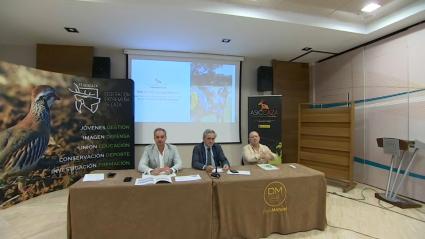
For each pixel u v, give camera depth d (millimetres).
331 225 2668
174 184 2105
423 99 3344
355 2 3090
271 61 5305
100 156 4051
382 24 3527
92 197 1986
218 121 4941
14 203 3133
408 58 3525
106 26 3469
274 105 4629
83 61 4340
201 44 4273
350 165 3869
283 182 2365
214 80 4918
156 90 4648
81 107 3877
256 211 2307
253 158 3125
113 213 2014
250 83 5188
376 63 4035
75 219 1967
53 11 2998
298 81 5457
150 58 4621
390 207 3213
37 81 3406
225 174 2443
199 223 2152
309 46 4395
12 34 3789
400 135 3662
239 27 3500
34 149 3365
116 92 4180
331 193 3768
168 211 2100
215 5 3055
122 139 4203
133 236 2045
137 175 2373
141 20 3266
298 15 3375
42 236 2383
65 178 3721
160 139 2795
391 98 3793
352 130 3832
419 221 2799
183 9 2963
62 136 3678
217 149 2994
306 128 4578
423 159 3332
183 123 4762
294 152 5387
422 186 3344
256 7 3188
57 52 4273
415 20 3291
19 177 3203
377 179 4039
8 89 3096
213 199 2219
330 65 5070
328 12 3395
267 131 4633
